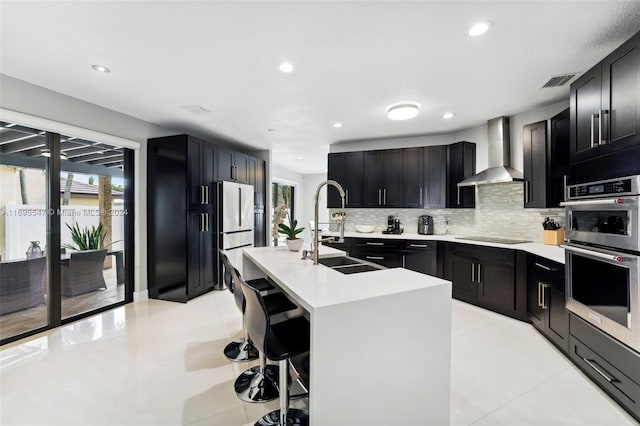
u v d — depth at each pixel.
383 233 4.66
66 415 1.69
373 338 1.30
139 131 3.78
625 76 1.73
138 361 2.29
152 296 3.92
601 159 1.93
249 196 4.89
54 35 1.97
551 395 1.87
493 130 3.75
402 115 3.36
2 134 2.62
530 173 3.21
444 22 1.85
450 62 2.34
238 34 1.98
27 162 2.78
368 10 1.74
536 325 2.81
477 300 3.49
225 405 1.79
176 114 3.60
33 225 2.83
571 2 1.67
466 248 3.62
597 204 1.87
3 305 2.62
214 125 4.09
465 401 1.81
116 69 2.46
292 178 8.75
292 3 1.68
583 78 2.12
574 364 2.22
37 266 2.85
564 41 2.05
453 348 2.49
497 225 3.89
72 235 3.15
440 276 3.94
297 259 2.20
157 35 1.98
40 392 1.90
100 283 3.44
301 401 1.83
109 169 3.53
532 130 3.18
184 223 3.74
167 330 2.89
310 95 3.03
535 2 1.67
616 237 1.74
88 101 3.16
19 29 1.90
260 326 1.36
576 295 2.14
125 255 3.72
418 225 4.57
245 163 5.11
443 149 4.24
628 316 1.67
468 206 4.10
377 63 2.37
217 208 4.30
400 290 1.39
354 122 3.95
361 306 1.27
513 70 2.48
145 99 3.12
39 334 2.78
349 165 4.91
